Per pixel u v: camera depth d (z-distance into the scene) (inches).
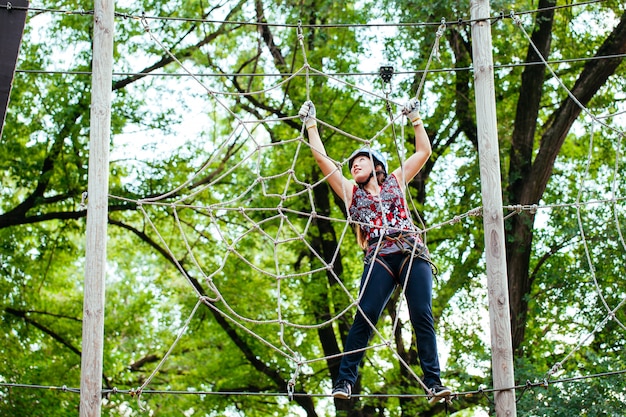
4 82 305.1
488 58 326.0
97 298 288.8
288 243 682.8
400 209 316.2
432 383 296.0
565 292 601.6
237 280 668.1
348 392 292.7
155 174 657.6
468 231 645.3
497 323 303.7
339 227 676.1
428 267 310.7
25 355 655.1
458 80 642.2
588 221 616.4
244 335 660.1
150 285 800.9
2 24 310.0
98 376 283.9
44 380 625.6
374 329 298.8
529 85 609.0
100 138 301.0
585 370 546.3
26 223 629.9
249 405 684.7
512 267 589.0
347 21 632.4
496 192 314.0
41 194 629.9
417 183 661.9
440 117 644.7
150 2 652.7
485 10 330.6
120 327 706.2
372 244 311.4
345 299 642.8
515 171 601.0
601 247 603.8
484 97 322.3
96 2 315.3
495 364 301.6
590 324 601.6
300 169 636.7
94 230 293.1
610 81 661.3
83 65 640.4
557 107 699.4
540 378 512.7
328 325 647.8
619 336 592.7
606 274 593.0
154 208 664.4
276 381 650.8
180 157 671.1
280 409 683.4
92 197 296.0
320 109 633.6
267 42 671.1
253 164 694.5
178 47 655.8
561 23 665.0
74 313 681.0
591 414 489.7
